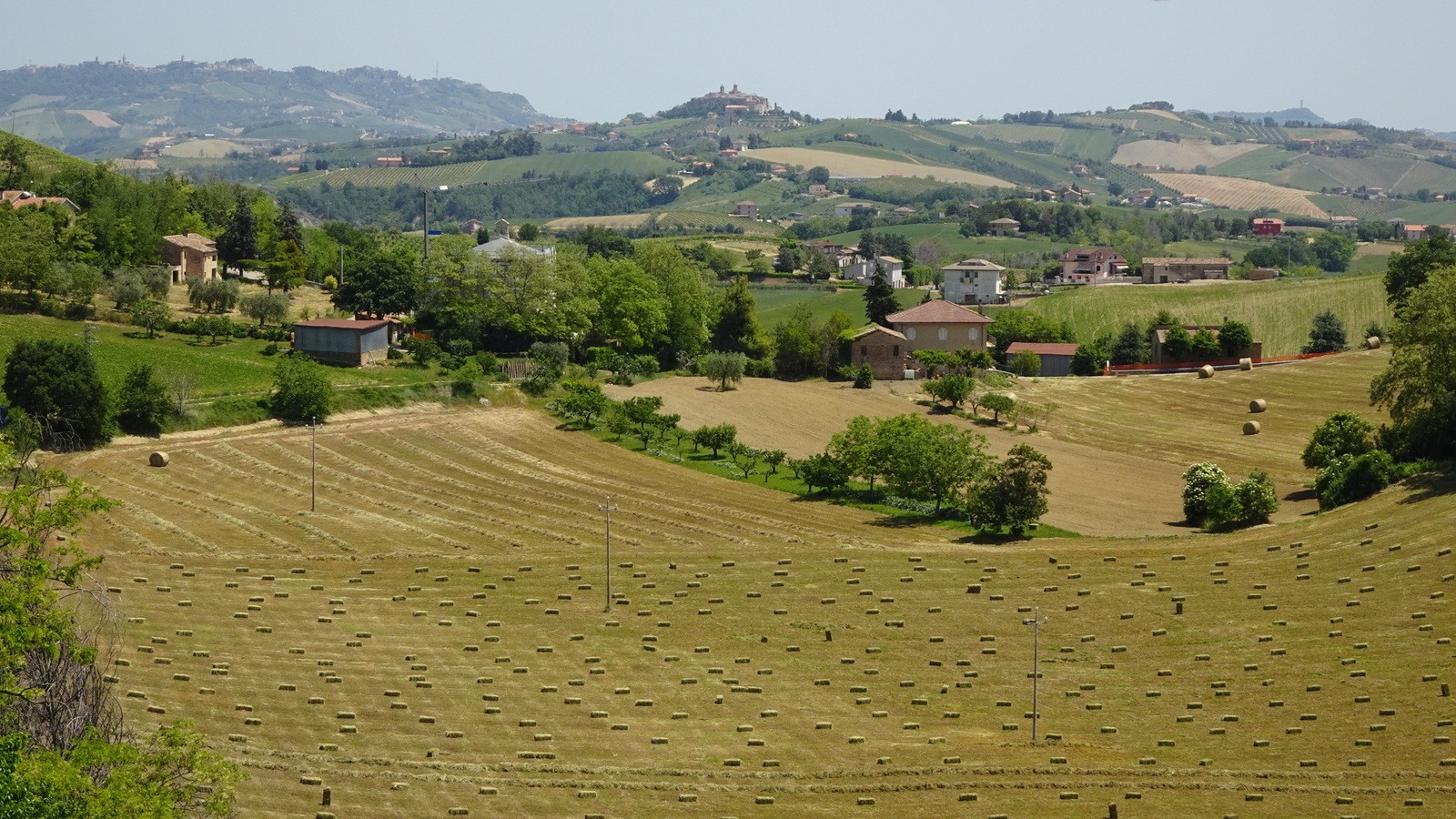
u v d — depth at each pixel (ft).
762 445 412.36
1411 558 271.90
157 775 150.41
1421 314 345.51
